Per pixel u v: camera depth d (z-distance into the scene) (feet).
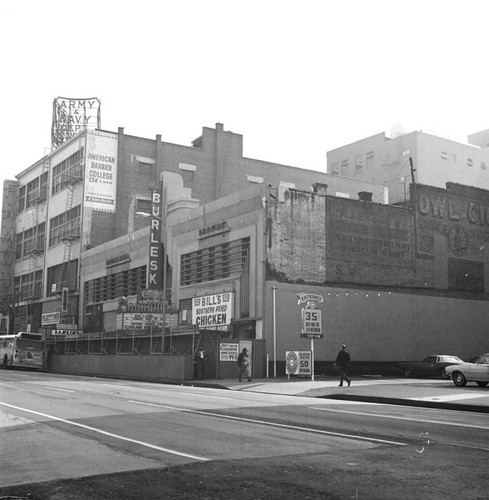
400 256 131.85
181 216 144.46
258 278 115.14
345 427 40.98
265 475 25.77
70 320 190.60
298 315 116.06
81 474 26.55
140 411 51.42
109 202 191.01
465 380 81.15
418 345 130.62
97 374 138.92
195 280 136.15
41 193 227.20
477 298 142.00
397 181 229.04
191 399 64.75
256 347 110.52
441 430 39.73
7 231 248.93
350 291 123.54
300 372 102.22
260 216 116.78
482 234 146.10
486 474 25.79
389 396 65.72
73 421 44.47
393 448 32.37
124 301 149.79
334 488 23.41
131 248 164.45
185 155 200.95
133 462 28.89
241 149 209.46
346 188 214.07
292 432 38.42
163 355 116.26
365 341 123.44
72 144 201.67
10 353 170.91
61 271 205.46
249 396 71.00
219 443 34.12
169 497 22.48
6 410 52.21
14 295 239.50
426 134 227.20
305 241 119.75
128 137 194.70
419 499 21.74
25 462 29.43
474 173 237.45
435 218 139.03
